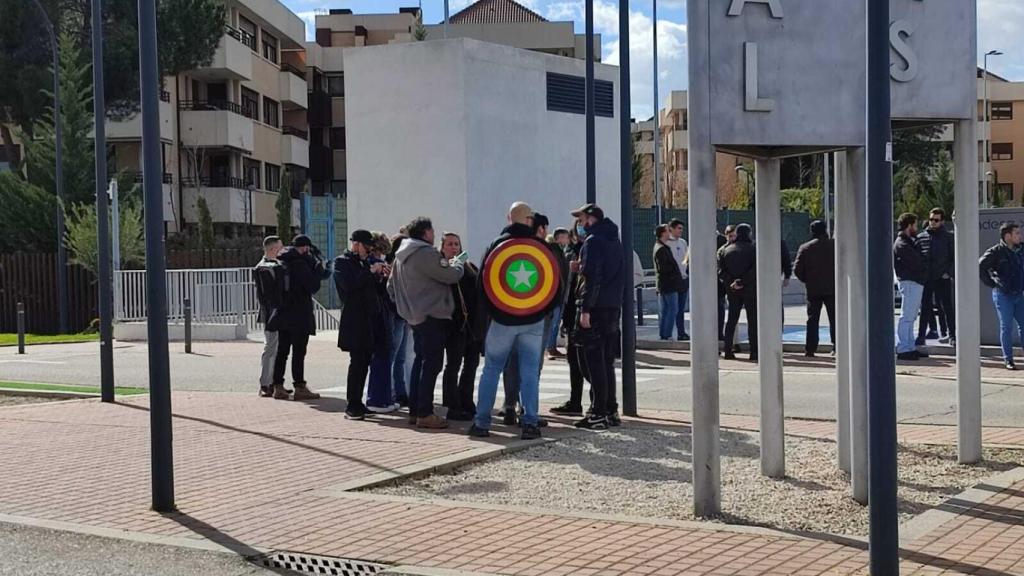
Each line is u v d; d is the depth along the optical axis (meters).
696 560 5.74
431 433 10.19
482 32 60.91
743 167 49.88
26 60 37.22
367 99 24.23
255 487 7.87
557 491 7.73
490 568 5.70
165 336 7.22
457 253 11.06
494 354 9.81
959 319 8.25
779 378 8.01
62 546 6.42
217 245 37.72
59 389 14.52
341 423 10.88
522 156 24.44
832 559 5.72
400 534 6.44
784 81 7.00
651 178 73.06
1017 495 7.02
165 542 6.42
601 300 10.10
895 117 7.77
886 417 5.06
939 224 15.92
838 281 8.05
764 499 7.32
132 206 32.19
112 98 38.69
